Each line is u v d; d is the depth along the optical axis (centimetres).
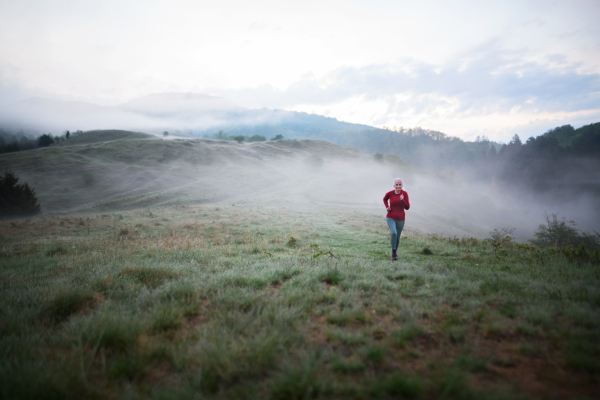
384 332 268
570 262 615
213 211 2186
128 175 5878
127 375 209
